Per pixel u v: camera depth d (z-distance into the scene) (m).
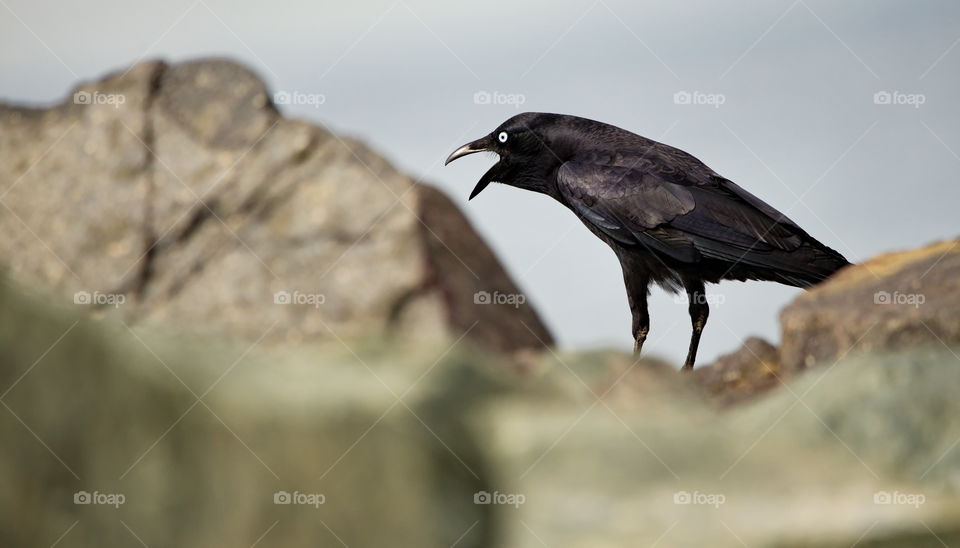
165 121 11.98
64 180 11.73
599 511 8.39
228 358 9.11
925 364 9.25
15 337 8.44
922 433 8.81
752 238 15.59
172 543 8.48
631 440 8.72
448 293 10.73
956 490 8.51
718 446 8.78
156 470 8.52
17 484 8.38
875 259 12.09
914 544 8.13
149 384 8.59
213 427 8.59
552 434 8.77
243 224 11.34
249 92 12.13
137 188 11.57
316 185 11.41
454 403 8.98
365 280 10.70
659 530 8.19
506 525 8.52
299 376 9.02
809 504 8.27
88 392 8.52
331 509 8.54
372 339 9.73
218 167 11.61
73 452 8.45
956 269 11.32
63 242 11.43
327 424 8.60
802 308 11.27
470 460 8.71
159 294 11.14
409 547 8.47
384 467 8.55
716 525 8.21
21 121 12.30
